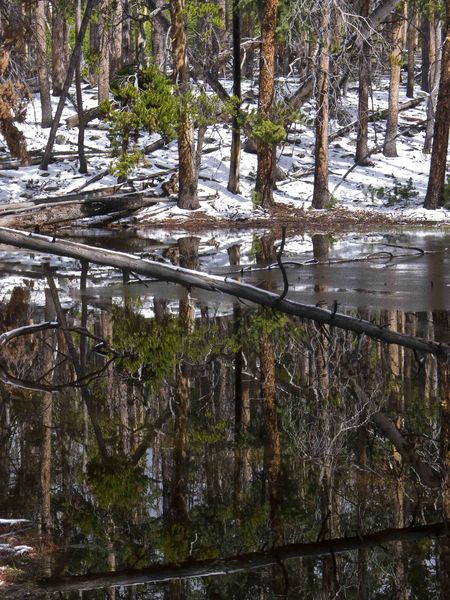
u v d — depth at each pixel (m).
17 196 29.20
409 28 43.47
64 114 38.47
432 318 12.96
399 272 17.64
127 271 9.99
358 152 35.19
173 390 9.62
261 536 5.71
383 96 44.47
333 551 5.49
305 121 31.02
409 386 9.59
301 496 6.48
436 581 5.06
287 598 4.82
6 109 23.17
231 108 28.58
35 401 9.12
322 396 9.32
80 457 7.30
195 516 6.02
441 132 29.28
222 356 11.20
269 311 14.24
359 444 7.72
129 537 5.63
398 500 6.40
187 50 28.86
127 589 4.88
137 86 27.48
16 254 22.50
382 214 28.98
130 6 32.00
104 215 27.00
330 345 11.70
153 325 13.13
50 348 11.60
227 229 26.20
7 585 4.90
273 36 28.91
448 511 6.19
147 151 34.19
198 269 18.14
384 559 5.37
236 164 30.70
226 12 42.72
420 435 7.94
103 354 11.30
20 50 23.34
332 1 28.66
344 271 17.89
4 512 6.01
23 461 7.18
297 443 7.81
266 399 9.24
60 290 16.48
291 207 30.06
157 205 29.17
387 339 9.59
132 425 8.34
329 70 31.55
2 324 13.13
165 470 7.03
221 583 4.99
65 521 5.87
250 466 7.12
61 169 32.31
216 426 8.32
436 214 28.61
